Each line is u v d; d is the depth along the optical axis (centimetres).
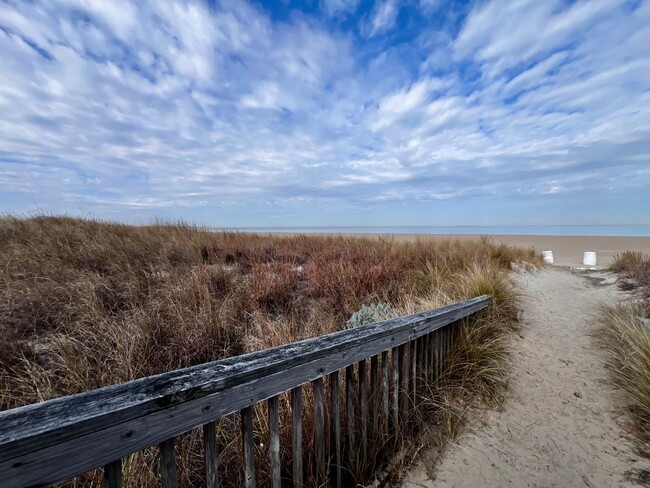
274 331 311
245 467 126
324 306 432
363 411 194
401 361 242
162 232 802
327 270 536
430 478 199
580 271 909
